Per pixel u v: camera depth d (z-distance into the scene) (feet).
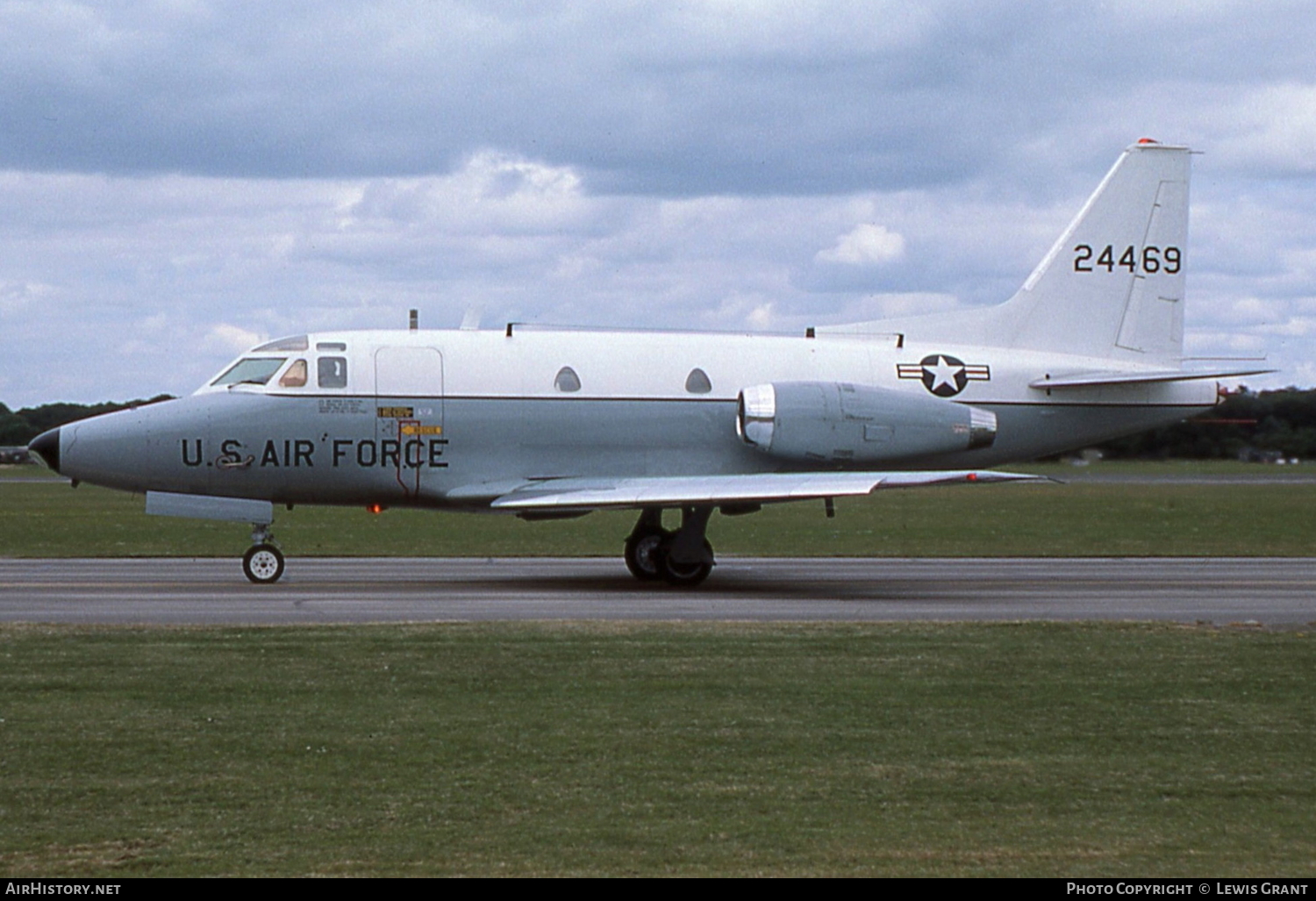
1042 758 99.25
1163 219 247.70
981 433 225.97
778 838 81.76
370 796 88.79
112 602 177.99
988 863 77.87
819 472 222.07
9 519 384.88
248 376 208.54
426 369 210.59
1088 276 245.86
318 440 206.69
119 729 103.14
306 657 130.00
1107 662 133.28
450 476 211.41
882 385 229.04
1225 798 90.63
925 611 175.52
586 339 220.02
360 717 107.45
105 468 203.21
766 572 245.45
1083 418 242.37
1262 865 78.07
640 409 216.95
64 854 78.38
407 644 137.39
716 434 220.23
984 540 332.39
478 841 80.69
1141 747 102.68
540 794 89.51
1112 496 536.83
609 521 393.29
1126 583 227.81
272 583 210.59
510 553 285.23
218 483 206.28
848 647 139.23
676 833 82.48
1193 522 394.52
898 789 91.56
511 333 217.97
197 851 78.84
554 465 214.69
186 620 157.17
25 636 140.46
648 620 159.33
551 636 143.33
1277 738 105.70
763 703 113.60
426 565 253.65
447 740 101.04
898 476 194.08
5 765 94.32
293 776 92.68
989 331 242.37
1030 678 125.08
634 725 106.11
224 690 115.85
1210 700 117.50
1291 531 362.74
